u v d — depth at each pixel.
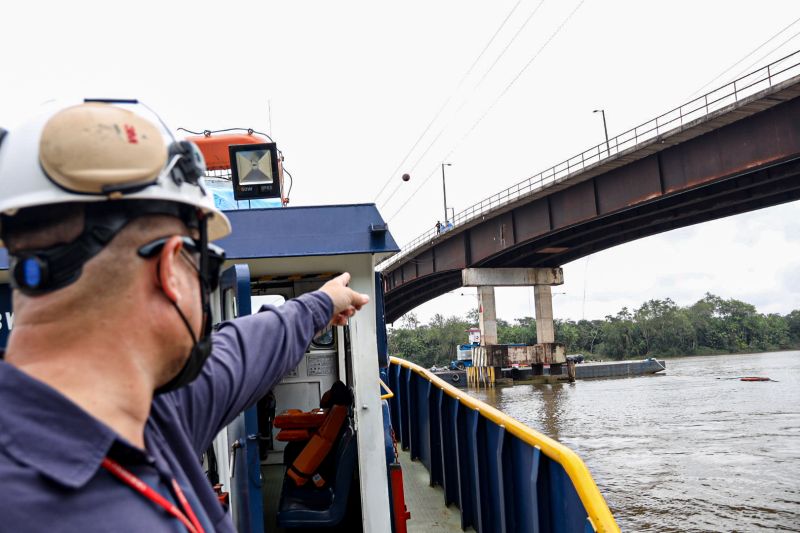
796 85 18.41
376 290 4.30
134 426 0.88
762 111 20.58
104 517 0.77
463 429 5.60
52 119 0.86
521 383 43.69
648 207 28.50
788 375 42.03
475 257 37.66
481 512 4.91
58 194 0.84
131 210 0.88
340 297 1.56
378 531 3.72
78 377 0.85
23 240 0.86
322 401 4.74
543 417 24.84
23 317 0.87
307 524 4.07
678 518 11.52
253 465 3.33
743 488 13.38
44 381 0.83
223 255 1.12
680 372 49.34
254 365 1.30
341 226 3.70
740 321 105.00
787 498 12.49
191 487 1.01
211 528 0.99
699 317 103.38
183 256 0.98
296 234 3.68
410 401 8.34
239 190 3.85
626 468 15.59
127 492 0.82
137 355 0.89
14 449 0.76
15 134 0.91
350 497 4.53
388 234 3.71
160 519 0.84
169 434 1.06
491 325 42.44
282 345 1.37
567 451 3.28
